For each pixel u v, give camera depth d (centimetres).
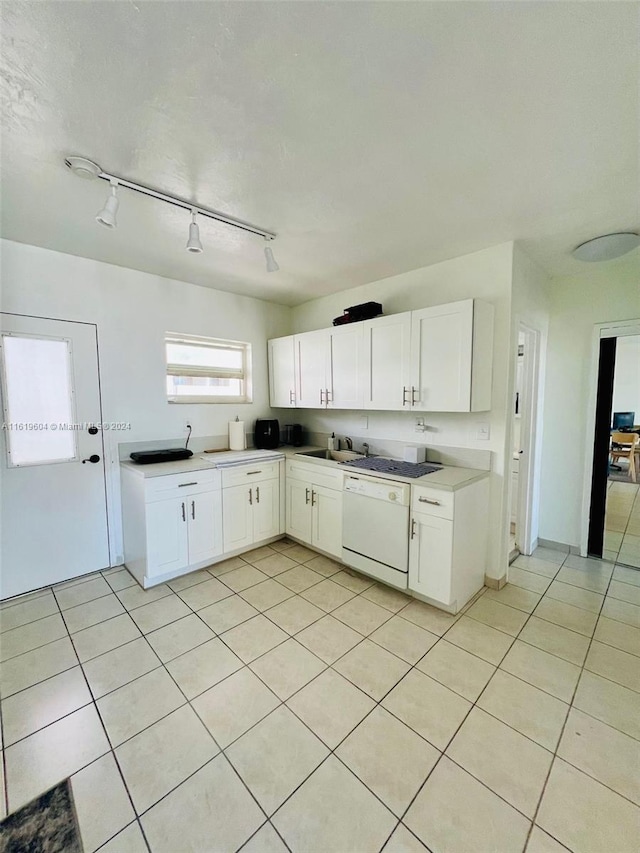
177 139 143
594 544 312
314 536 318
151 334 309
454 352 242
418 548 238
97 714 158
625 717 156
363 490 270
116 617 228
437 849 110
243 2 93
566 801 123
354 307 307
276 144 146
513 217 207
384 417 331
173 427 327
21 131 137
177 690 171
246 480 317
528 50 106
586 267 289
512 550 324
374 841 112
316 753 140
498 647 200
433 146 148
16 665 186
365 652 196
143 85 117
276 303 401
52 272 257
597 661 189
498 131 139
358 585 269
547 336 318
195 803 123
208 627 218
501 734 148
